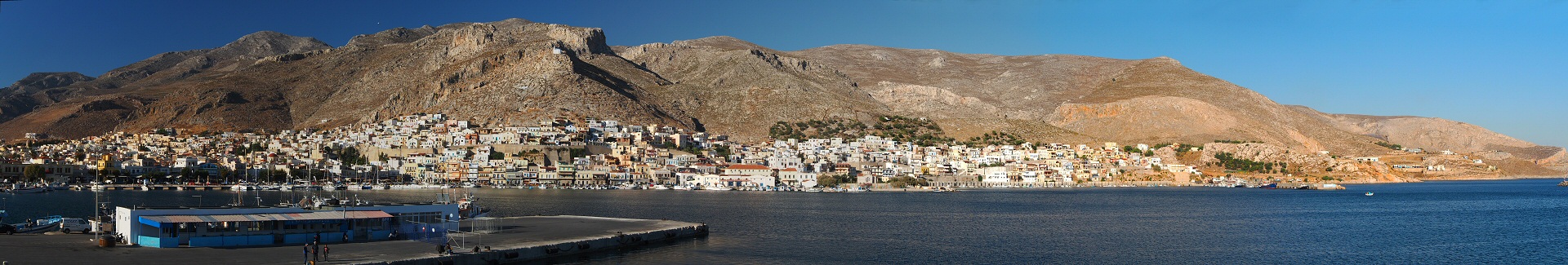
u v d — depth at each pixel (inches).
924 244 6353.3
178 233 4842.5
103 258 4439.0
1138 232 7421.3
